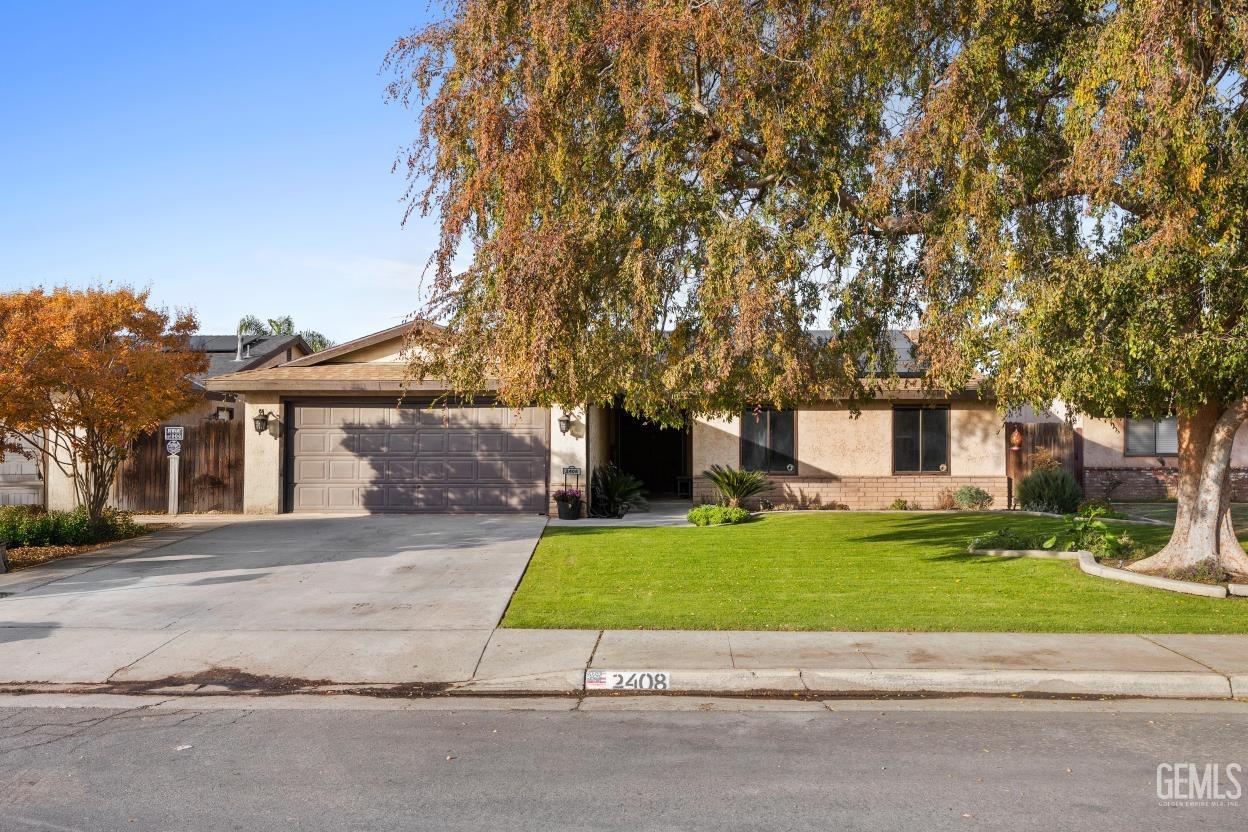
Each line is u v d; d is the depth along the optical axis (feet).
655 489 86.43
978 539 45.11
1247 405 34.24
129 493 65.51
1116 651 26.21
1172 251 26.91
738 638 28.07
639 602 33.32
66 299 49.98
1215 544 35.96
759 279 29.01
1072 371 28.02
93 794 16.96
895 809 16.01
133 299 52.24
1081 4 29.91
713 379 30.96
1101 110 29.37
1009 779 17.48
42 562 44.32
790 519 60.75
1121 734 20.30
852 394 37.58
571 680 24.63
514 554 44.96
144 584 38.19
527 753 19.22
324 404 64.69
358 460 64.34
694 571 39.34
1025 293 28.35
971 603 32.40
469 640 28.63
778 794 16.76
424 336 34.47
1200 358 28.04
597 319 32.83
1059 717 21.67
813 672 24.38
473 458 64.08
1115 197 29.09
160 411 51.93
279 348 91.45
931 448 70.03
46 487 64.95
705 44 30.04
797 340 31.55
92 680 25.31
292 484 64.49
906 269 36.11
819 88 30.19
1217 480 35.91
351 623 31.09
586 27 31.71
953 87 28.99
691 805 16.25
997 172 29.63
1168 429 73.82
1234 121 27.84
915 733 20.45
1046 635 28.12
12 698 23.80
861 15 30.73
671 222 30.86
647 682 24.48
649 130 31.45
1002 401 30.60
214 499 65.46
